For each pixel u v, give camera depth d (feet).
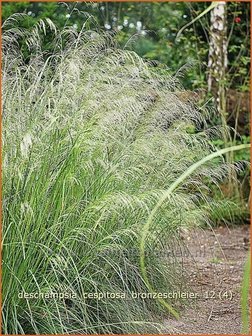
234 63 39.42
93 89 17.56
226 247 29.50
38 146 15.94
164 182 19.60
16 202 15.29
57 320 15.40
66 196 15.85
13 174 15.42
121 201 15.62
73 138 16.60
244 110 39.11
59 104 16.63
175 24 43.24
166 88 21.22
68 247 16.12
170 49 42.65
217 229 33.60
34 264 15.65
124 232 16.88
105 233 16.87
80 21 40.37
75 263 16.20
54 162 16.03
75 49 18.30
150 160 19.54
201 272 24.14
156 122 20.86
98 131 17.20
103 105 17.71
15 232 15.14
